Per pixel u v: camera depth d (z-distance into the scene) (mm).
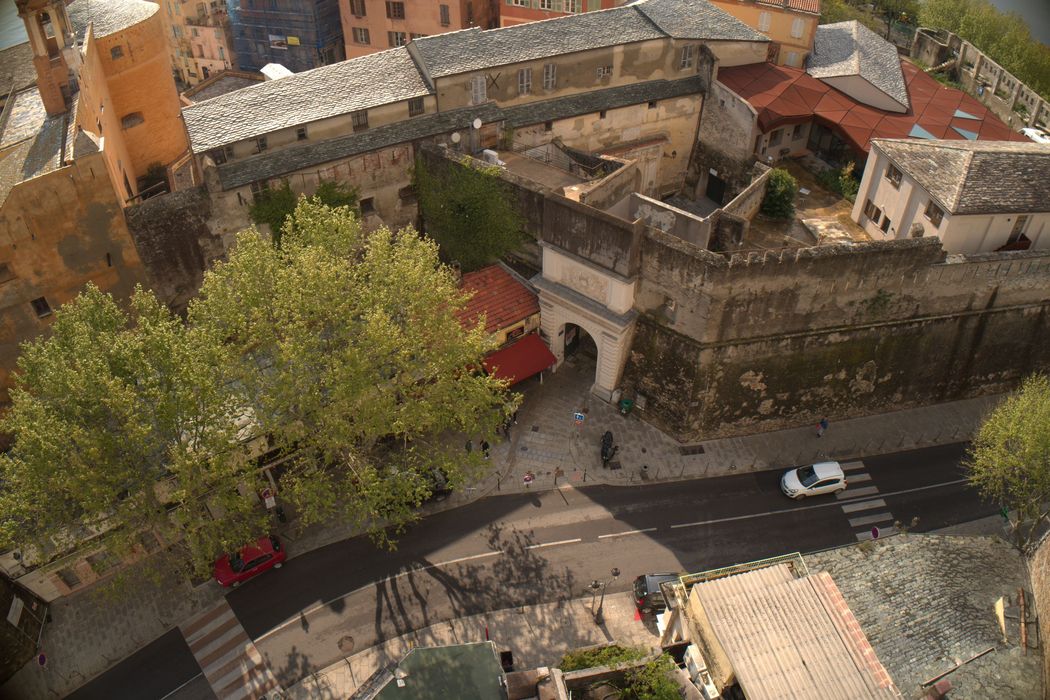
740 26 65188
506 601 41812
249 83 80750
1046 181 48469
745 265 43375
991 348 51688
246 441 42094
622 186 53062
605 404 53219
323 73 54031
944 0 89500
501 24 81875
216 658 39656
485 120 56031
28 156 45812
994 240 48938
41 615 41344
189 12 104500
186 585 42812
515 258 55250
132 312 49688
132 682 38906
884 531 45531
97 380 32906
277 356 38312
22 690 38781
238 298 39281
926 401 53500
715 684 25562
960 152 50406
